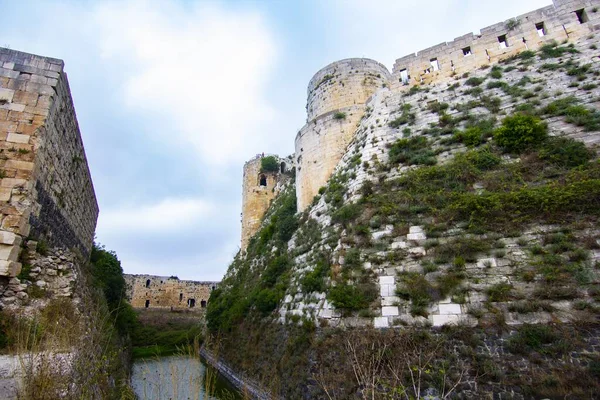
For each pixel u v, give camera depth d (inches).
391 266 505.4
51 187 525.7
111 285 962.7
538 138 545.0
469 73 748.0
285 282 754.8
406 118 743.7
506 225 465.7
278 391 533.6
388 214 572.1
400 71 841.5
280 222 1124.5
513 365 361.1
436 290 446.9
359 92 998.4
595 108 551.8
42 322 366.6
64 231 608.7
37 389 208.1
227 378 816.9
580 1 703.7
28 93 484.4
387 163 684.1
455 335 403.2
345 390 409.7
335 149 908.0
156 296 2207.2
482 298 418.3
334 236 645.3
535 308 385.1
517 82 671.1
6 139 454.3
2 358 303.3
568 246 412.5
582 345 348.2
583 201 435.5
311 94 1099.9
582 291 378.0
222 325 1013.8
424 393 373.7
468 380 368.5
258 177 1838.1
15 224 422.9
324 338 490.9
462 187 550.3
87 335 334.0
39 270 449.7
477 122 649.6
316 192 912.3
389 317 456.4
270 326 705.0
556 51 671.1
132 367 748.6
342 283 527.5
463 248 467.2
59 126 540.4
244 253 1579.7
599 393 314.7
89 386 253.6
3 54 489.1
